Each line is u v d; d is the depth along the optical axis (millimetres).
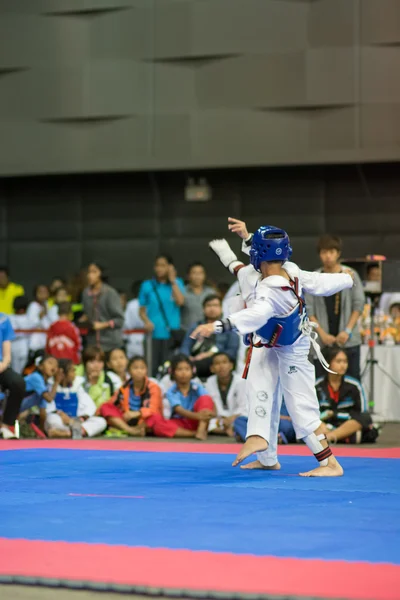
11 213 14969
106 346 9898
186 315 10484
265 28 13258
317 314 8219
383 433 8773
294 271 5078
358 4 12977
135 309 11664
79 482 4961
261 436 5320
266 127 13273
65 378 8797
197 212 14258
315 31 13109
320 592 2670
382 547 3238
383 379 9945
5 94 14148
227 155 13383
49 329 10070
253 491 4586
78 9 13828
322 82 13070
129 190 14492
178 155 13547
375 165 13469
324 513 3914
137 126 13688
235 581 2797
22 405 8734
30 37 14023
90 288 10031
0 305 13383
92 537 3426
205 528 3582
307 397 5250
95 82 13812
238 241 14086
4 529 3592
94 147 13844
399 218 13508
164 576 2859
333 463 5250
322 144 13109
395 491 4590
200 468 5629
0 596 2730
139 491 4602
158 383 9133
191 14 13469
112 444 7316
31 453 6605
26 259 14914
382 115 12914
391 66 12898
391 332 10242
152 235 14430
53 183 14789
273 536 3424
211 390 8930
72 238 14742
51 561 3061
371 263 9453
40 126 14023
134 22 13672
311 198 13836
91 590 2783
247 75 13312
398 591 2680
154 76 13648
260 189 14016
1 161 14172
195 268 10578
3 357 8297
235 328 4773
